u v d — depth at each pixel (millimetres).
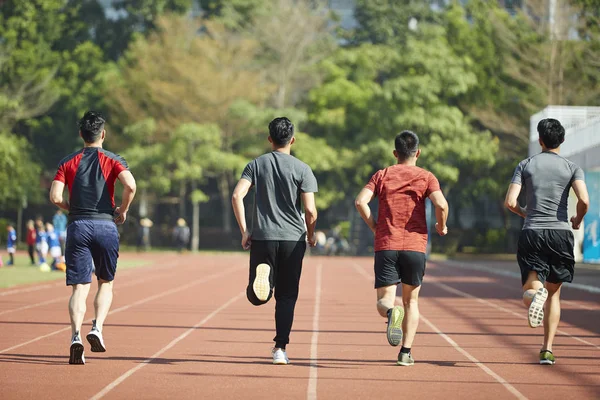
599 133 71375
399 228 20562
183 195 142750
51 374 19406
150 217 162250
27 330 28656
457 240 148750
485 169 145875
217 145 136125
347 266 95250
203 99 138250
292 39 148125
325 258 125125
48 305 38938
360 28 182750
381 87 146375
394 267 20578
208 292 50094
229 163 133375
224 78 138875
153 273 73938
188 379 19016
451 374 20109
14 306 38375
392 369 20875
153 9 171625
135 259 107250
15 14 156375
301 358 22766
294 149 137500
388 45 177375
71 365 20844
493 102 139750
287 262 21016
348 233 149625
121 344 25391
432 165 134750
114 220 21672
